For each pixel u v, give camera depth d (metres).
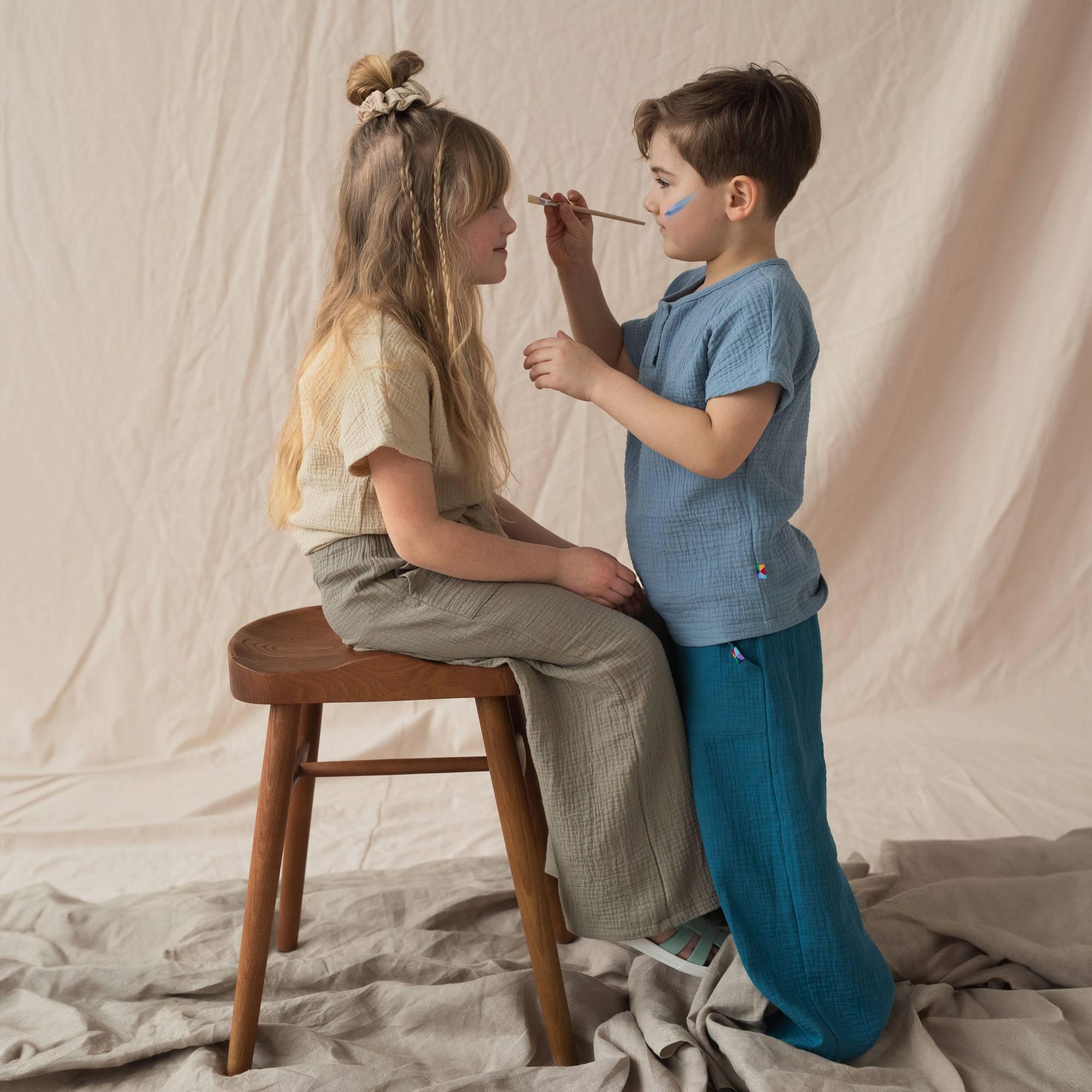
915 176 1.86
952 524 2.02
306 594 2.03
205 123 1.84
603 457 1.98
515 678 1.07
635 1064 1.09
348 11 1.80
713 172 1.04
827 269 1.91
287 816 1.11
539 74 1.83
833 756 1.91
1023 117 1.83
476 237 1.11
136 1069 1.14
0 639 2.00
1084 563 2.01
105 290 1.90
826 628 2.06
